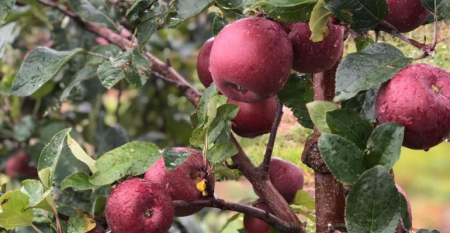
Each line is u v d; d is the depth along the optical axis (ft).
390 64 1.64
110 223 1.86
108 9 3.21
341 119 1.69
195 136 1.96
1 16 2.32
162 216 1.84
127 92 5.01
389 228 1.57
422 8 1.80
